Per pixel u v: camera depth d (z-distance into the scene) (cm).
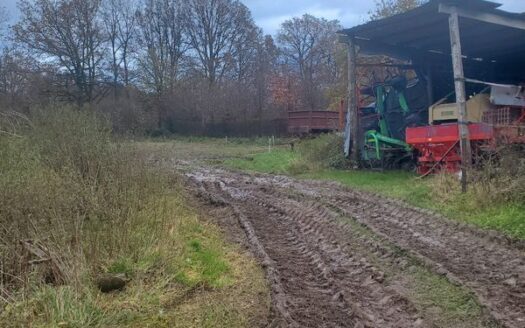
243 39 5403
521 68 2002
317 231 845
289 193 1239
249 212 1029
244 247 746
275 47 5816
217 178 1611
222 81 5009
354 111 1683
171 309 502
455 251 698
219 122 4334
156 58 4591
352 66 1661
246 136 4216
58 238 557
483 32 1538
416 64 1781
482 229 789
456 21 1208
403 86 1711
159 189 860
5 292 473
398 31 1555
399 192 1145
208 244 743
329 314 495
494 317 473
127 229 638
